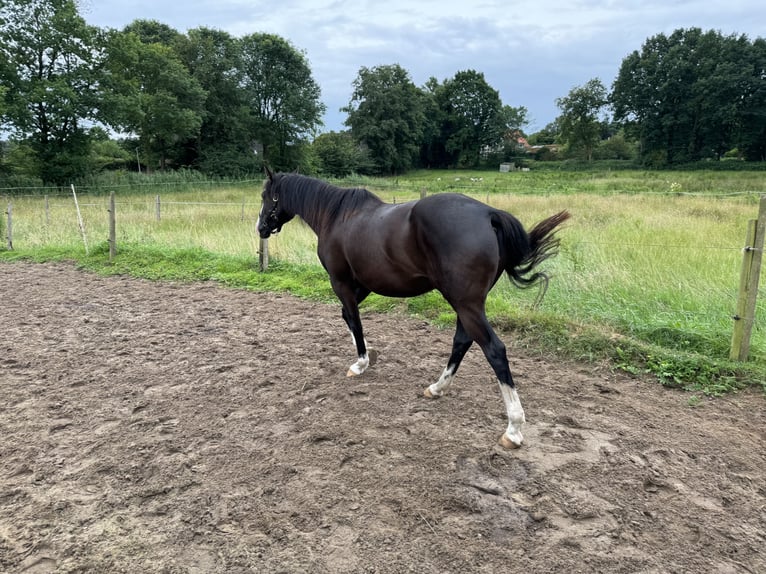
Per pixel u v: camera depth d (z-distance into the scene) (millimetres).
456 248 2969
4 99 26109
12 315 6320
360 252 3561
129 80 34469
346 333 5484
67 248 10844
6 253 10883
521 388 3969
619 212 13867
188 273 8570
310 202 4145
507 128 79562
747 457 2973
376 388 4000
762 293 5676
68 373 4402
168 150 44625
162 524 2410
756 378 3938
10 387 4098
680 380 4023
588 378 4180
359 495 2600
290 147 53312
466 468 2852
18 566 2158
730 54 59188
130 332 5598
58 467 2914
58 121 29438
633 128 68375
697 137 63344
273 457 2980
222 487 2691
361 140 65438
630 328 5012
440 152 83188
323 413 3562
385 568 2109
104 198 24312
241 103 47094
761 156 59312
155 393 3959
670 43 65500
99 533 2350
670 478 2754
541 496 2592
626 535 2303
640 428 3322
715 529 2352
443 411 3586
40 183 29344
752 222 4066
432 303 6270
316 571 2096
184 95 39281
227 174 43812
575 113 77750
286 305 6746
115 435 3285
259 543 2266
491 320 5395
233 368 4484
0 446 3158
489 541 2268
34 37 28500
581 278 6375
